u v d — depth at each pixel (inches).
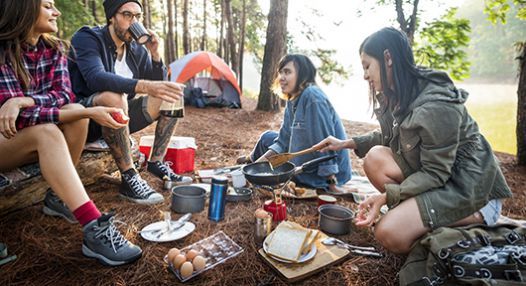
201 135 202.2
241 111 308.2
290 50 440.8
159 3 676.7
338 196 106.7
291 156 93.2
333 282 64.4
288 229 72.4
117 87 86.4
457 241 56.2
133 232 77.6
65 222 80.9
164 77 114.8
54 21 72.4
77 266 64.8
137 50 110.8
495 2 213.6
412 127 64.2
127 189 93.4
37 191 86.2
